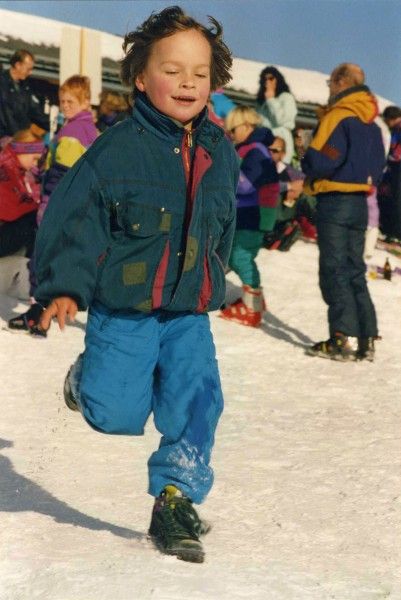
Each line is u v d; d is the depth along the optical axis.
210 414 4.63
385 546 5.18
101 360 4.65
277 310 12.66
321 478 6.41
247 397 8.77
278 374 9.75
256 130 11.72
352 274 10.45
